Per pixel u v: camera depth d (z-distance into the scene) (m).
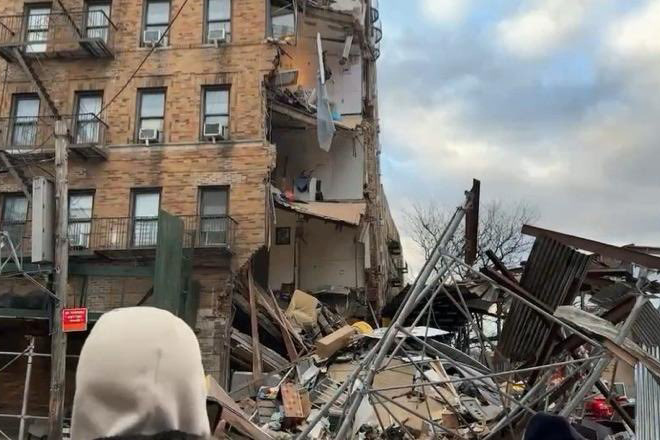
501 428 8.06
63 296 12.86
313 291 24.28
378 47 31.09
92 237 19.31
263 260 23.52
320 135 21.91
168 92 20.34
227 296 18.33
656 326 6.99
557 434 1.89
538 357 8.31
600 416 12.45
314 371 16.23
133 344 1.32
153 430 1.27
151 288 17.55
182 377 1.34
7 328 17.70
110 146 19.98
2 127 20.27
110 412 1.26
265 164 19.53
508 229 33.69
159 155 19.86
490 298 9.83
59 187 13.18
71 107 20.41
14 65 20.77
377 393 8.25
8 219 19.58
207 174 19.61
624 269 8.59
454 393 13.22
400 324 7.81
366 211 24.80
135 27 20.94
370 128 27.61
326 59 25.84
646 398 5.84
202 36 20.73
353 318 23.91
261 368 17.42
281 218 24.91
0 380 17.36
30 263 16.88
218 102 20.38
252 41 20.50
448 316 20.67
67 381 16.84
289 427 13.51
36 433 15.41
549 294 7.88
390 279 36.34
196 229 19.09
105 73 20.61
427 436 11.83
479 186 7.83
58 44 20.27
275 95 21.84
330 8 23.59
